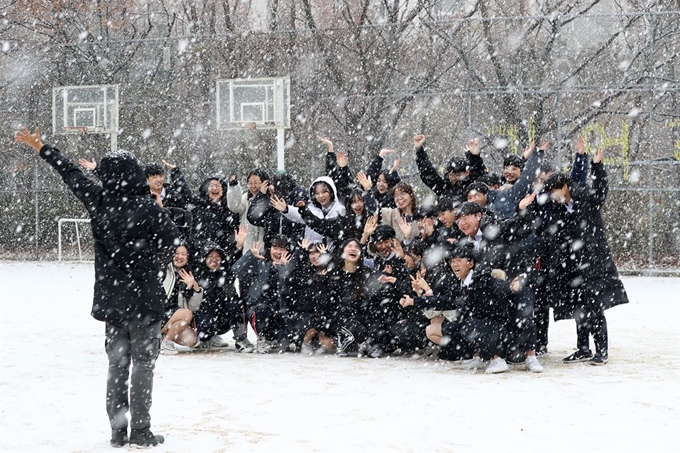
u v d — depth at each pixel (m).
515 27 19.41
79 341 9.73
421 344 8.65
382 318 8.73
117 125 19.73
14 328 10.73
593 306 8.20
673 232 18.34
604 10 23.08
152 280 5.44
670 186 17.88
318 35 20.58
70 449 5.34
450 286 8.18
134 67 21.12
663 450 5.17
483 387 7.15
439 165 18.41
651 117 17.16
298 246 9.30
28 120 21.41
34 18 23.91
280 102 18.05
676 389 7.00
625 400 6.59
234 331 9.29
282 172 10.33
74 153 21.25
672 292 14.76
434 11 25.23
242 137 20.42
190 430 5.76
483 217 8.28
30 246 21.89
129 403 5.49
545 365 8.30
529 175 8.45
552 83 18.42
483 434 5.57
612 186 18.22
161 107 20.62
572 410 6.25
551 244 8.32
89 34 24.58
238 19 28.02
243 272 9.23
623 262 18.42
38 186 21.44
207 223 10.26
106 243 5.38
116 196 5.39
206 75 21.88
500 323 7.90
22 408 6.45
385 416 6.10
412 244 8.81
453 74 19.12
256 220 9.83
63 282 16.58
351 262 8.70
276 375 7.77
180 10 28.44
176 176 10.27
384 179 10.00
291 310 9.09
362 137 19.56
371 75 19.95
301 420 5.99
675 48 19.00
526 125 18.36
